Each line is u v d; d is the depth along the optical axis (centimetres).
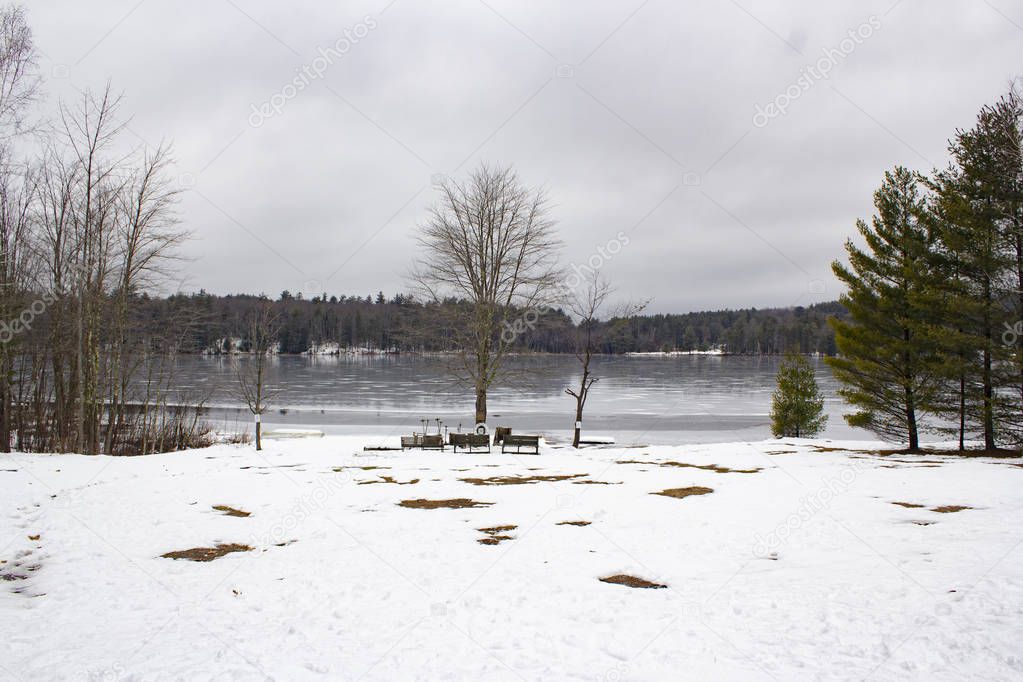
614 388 6700
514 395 5850
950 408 2266
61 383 2692
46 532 1120
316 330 13375
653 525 1166
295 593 821
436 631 693
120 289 2702
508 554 990
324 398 5466
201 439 3061
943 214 2270
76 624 713
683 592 804
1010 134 2067
